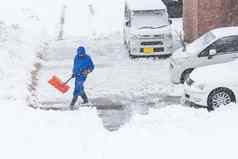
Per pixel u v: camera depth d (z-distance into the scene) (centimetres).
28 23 5453
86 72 3086
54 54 4559
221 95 2956
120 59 4366
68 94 3472
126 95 3419
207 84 2958
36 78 3828
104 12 6203
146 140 2172
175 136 2200
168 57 4422
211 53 3534
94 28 5534
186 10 4934
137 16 4550
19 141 2206
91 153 2067
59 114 2628
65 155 2056
